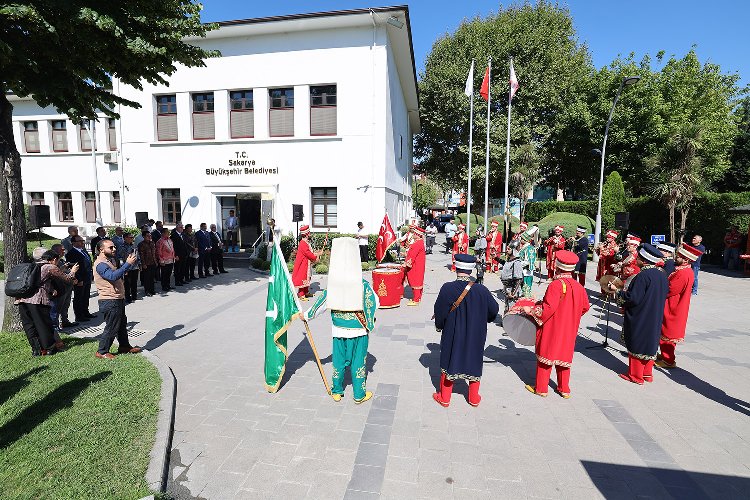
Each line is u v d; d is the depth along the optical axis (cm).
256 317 848
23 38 577
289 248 1570
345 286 454
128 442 368
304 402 475
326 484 331
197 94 1708
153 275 1058
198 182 1712
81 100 674
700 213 1783
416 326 789
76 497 296
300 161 1647
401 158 2314
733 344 707
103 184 1889
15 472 321
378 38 1558
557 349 477
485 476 344
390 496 318
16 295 545
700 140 1683
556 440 400
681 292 574
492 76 2741
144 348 654
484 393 505
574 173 3128
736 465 365
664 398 495
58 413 413
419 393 502
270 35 1617
